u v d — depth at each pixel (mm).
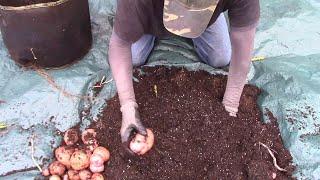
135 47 1221
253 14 934
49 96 1194
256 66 1272
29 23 1155
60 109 1180
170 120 1109
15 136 1141
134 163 1056
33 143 1128
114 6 1414
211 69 1262
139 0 902
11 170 1093
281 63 1271
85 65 1282
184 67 1263
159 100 1163
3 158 1107
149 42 1240
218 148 1073
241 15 933
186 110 1126
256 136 1113
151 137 1036
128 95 1031
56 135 1146
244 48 991
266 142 1112
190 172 1051
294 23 1367
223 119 1110
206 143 1076
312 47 1326
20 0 1249
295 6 1402
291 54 1313
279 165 1086
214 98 1167
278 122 1153
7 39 1225
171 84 1214
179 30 805
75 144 1115
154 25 1003
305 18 1381
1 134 1144
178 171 1051
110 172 1057
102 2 1416
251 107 1180
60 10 1154
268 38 1337
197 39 1244
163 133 1085
